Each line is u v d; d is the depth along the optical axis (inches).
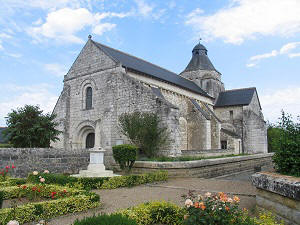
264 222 189.8
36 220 253.3
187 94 1178.6
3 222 228.7
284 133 281.7
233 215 188.9
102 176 494.0
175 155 691.4
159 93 888.9
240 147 1295.5
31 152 553.6
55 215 269.7
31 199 348.5
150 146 701.3
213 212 181.9
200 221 178.5
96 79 933.8
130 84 819.4
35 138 756.6
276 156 275.3
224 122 1417.3
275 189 221.8
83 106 966.4
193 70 1569.9
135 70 896.3
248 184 467.8
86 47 999.0
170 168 583.8
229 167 791.7
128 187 456.8
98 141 884.0
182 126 1077.8
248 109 1355.8
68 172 617.3
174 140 696.4
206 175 657.0
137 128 703.7
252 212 269.6
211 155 952.3
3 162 506.3
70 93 1024.2
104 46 1008.9
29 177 454.0
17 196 363.6
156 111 738.2
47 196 358.3
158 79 987.9
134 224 183.8
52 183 426.3
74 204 286.5
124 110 823.7
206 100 1374.3
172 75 1298.0
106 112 850.8
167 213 249.8
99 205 312.3
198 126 1074.1
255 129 1320.1
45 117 783.7
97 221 180.2
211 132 1192.8
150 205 256.8
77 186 413.4
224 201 189.0
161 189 430.9
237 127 1371.8
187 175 578.6
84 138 971.9
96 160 521.0
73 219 261.1
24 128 751.7
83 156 657.0
